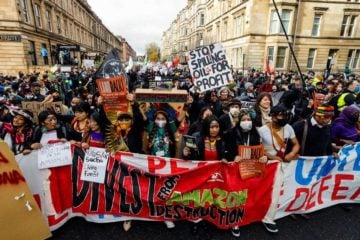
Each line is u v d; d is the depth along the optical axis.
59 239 2.68
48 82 8.96
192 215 2.93
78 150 2.83
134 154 2.84
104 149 2.87
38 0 22.73
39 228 2.48
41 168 2.68
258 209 2.97
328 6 21.70
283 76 14.98
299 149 3.20
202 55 4.65
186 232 2.86
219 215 2.90
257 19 21.75
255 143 2.99
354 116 3.38
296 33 21.83
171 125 3.25
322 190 3.28
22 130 3.10
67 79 11.48
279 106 2.89
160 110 3.19
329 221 3.09
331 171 3.23
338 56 23.12
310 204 3.23
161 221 3.03
